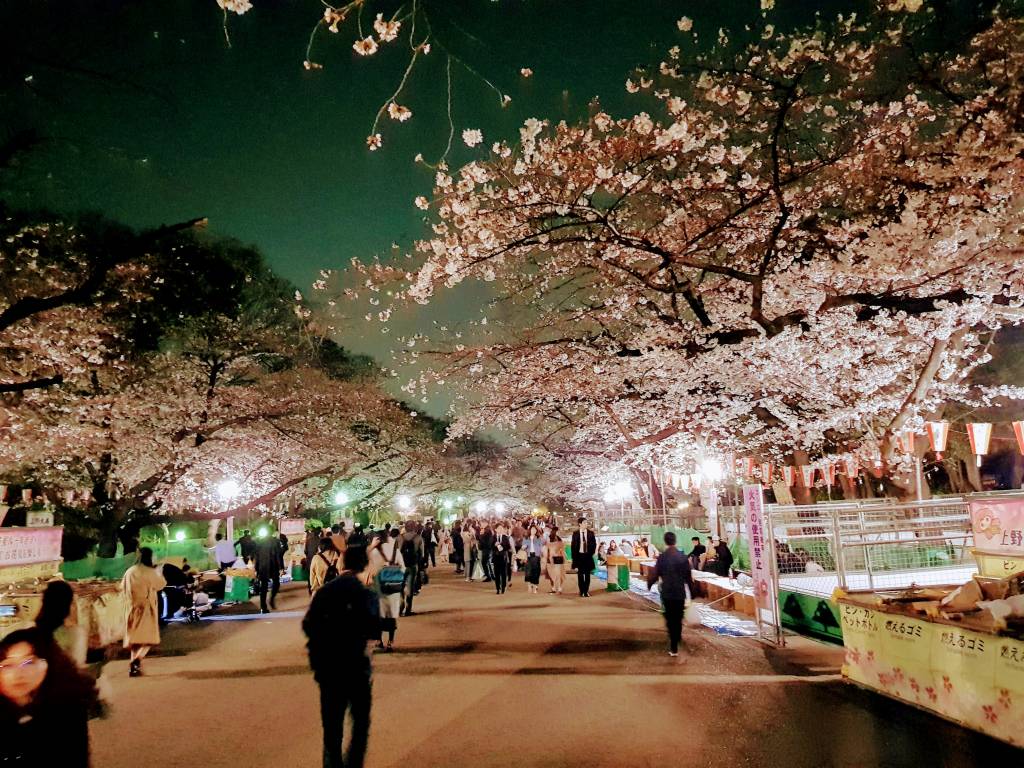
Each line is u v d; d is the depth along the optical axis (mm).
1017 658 5316
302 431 26672
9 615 9242
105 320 18688
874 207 11961
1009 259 8492
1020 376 23953
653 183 13453
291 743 6121
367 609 5176
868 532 11141
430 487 43125
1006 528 7867
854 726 6020
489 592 19000
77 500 19453
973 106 9078
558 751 5656
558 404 24578
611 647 10172
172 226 11258
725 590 13773
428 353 21453
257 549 15594
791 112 11391
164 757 5824
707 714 6547
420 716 6824
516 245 10586
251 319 25938
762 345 13789
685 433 24031
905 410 14766
